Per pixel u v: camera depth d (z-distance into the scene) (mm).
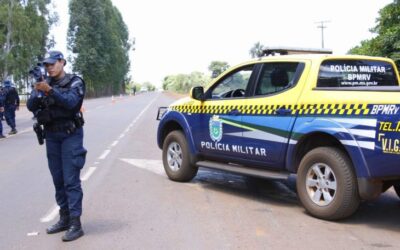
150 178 9359
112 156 12211
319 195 6477
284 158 6887
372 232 5988
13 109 18000
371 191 5922
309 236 5809
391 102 5629
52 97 5430
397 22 12914
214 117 8008
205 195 7926
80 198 5797
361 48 13586
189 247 5434
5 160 11602
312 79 6633
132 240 5684
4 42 52781
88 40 86875
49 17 62781
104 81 94812
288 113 6781
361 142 5891
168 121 9094
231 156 7781
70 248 5434
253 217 6629
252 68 7590
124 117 27719
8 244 5594
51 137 5715
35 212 6938
